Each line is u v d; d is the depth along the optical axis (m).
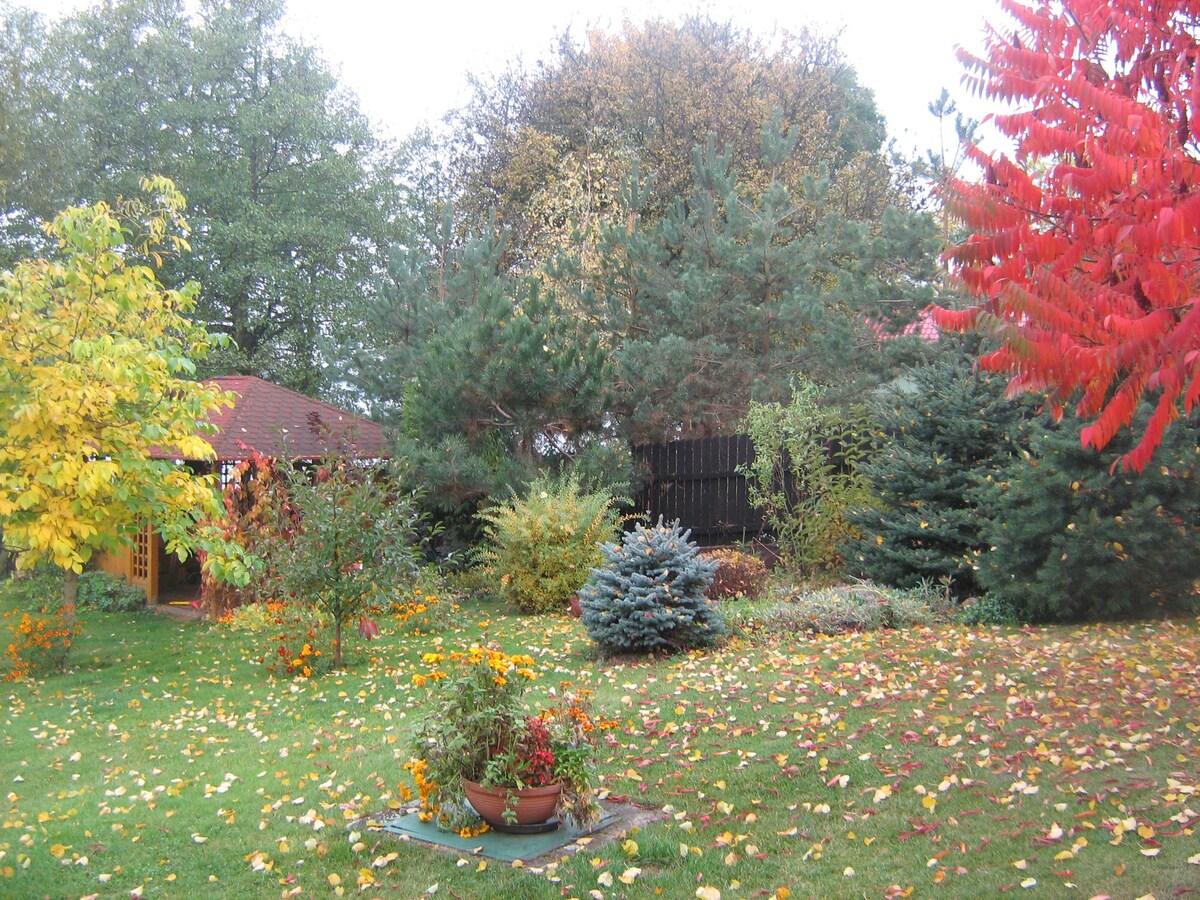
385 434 15.95
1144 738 5.86
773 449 13.68
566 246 22.31
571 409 14.73
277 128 25.67
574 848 4.94
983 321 4.04
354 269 26.84
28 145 21.31
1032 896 4.06
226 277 24.20
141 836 5.37
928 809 5.10
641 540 10.08
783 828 5.06
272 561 10.65
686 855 4.77
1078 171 4.08
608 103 27.28
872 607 10.45
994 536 10.26
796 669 8.52
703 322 17.03
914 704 7.05
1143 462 4.02
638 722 7.13
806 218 25.11
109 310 9.71
